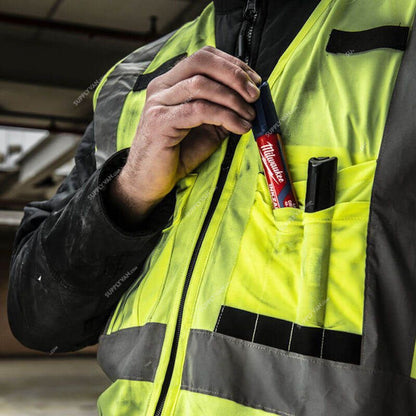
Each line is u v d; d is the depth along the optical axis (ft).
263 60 2.78
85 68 23.67
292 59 2.61
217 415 2.29
